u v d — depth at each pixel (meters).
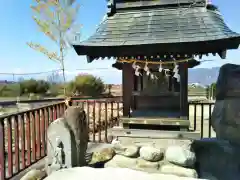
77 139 3.66
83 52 3.57
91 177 3.25
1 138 3.22
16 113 3.50
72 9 7.34
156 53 3.40
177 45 3.23
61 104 5.06
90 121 7.11
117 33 3.69
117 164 3.76
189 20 3.57
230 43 3.05
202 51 3.21
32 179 3.35
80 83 19.56
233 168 4.17
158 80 3.78
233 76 4.85
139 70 3.79
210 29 3.31
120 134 3.80
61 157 3.53
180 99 3.61
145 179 3.21
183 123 3.54
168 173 3.46
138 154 3.74
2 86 23.08
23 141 3.70
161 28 3.58
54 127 3.58
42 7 7.28
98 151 4.31
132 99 3.85
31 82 23.23
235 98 4.63
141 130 3.71
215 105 5.30
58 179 3.19
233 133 4.56
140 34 3.57
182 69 3.58
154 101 3.84
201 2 3.70
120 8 4.06
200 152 4.36
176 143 3.59
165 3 3.83
